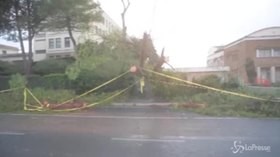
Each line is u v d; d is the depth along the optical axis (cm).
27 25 3175
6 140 925
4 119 1393
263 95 1781
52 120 1359
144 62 2377
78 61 2425
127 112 1662
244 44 4916
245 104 1627
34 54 5319
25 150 802
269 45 4816
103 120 1361
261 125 1229
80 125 1218
